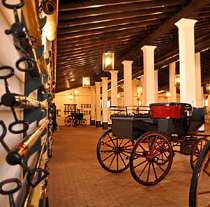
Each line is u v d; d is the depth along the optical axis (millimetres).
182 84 6039
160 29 6855
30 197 850
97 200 2762
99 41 7117
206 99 22203
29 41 637
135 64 12164
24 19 911
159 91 21719
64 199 2791
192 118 4266
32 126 1477
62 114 22703
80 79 15195
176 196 2891
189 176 3793
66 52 7695
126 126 3572
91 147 7184
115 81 12094
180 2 5680
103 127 15133
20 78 992
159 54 10586
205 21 6895
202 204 2623
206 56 11453
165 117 3795
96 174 3947
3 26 686
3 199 676
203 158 1806
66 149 6797
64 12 4949
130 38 7562
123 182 3486
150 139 3629
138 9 5340
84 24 5828
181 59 6027
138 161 4938
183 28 5922
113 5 5184
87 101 23312
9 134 761
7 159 465
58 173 4020
